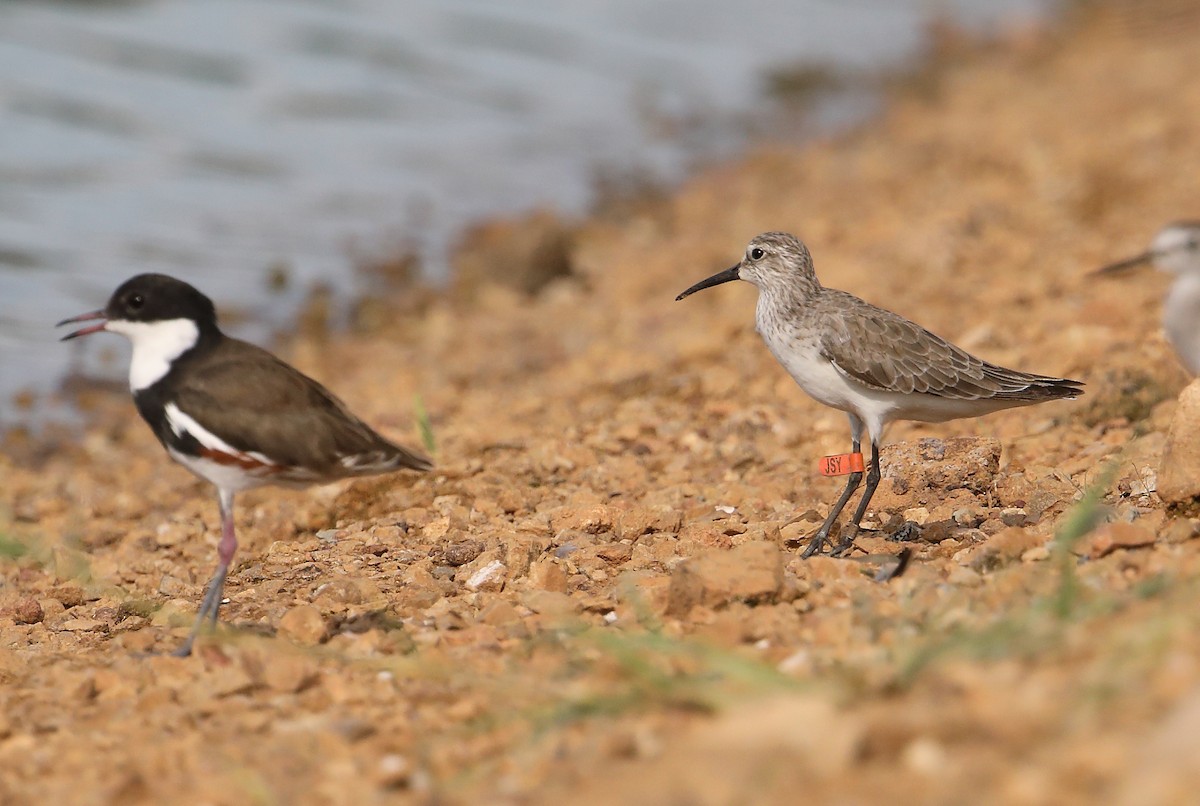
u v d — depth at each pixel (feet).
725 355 58.80
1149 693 21.74
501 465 47.34
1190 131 87.35
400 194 91.56
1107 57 119.65
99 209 84.12
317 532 43.83
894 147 99.45
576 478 46.32
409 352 69.97
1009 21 143.64
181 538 45.29
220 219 85.25
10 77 99.76
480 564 37.60
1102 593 28.37
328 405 33.32
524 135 104.27
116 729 28.40
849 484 38.58
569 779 22.91
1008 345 54.60
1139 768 19.61
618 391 56.70
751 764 21.35
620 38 129.59
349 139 99.45
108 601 39.29
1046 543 33.68
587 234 85.46
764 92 119.14
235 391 32.24
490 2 131.75
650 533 39.70
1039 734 21.06
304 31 116.47
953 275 66.03
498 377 63.67
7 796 25.66
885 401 38.78
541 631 31.83
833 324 38.83
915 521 38.47
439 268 81.46
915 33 139.64
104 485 54.49
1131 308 55.62
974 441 41.14
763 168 98.37
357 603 35.65
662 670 28.43
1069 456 43.04
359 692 29.14
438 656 30.48
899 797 20.08
